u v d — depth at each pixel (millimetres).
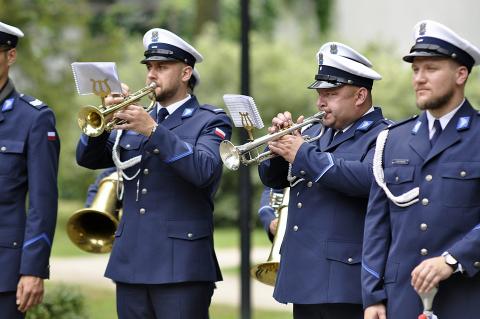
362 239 10125
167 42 10930
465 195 8750
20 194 10977
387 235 9258
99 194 12227
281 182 10789
